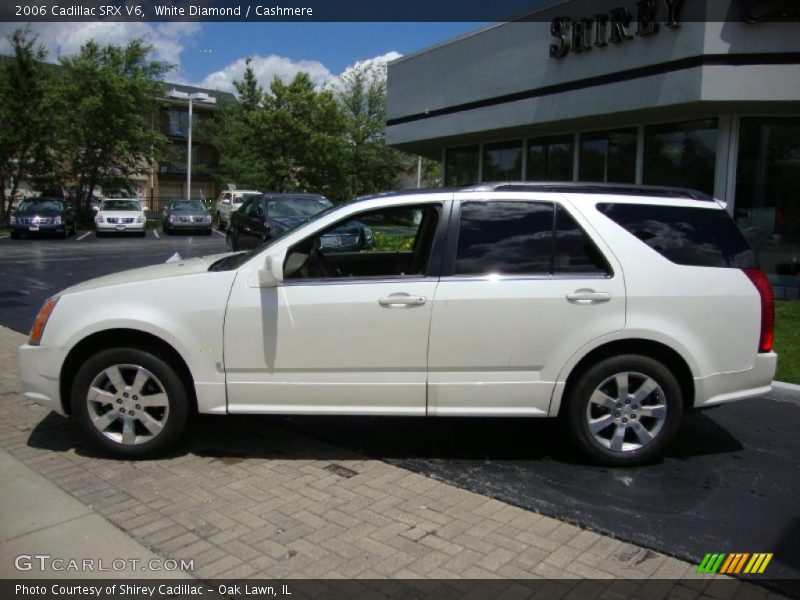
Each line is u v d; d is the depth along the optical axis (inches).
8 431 203.6
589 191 183.3
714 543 143.9
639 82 431.5
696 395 179.2
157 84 1314.0
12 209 1216.8
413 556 136.5
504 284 174.9
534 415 178.5
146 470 177.0
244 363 176.1
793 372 268.5
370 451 193.8
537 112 512.1
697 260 179.5
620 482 174.2
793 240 434.3
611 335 174.9
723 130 428.8
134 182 1344.7
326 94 1576.0
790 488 172.4
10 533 143.1
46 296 455.5
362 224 238.1
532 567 133.2
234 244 612.1
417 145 695.7
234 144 1740.9
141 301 176.4
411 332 174.1
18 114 1154.7
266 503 159.0
